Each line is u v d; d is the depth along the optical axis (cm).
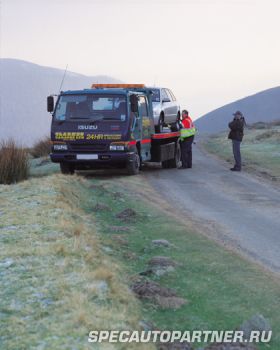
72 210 1071
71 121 1723
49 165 2194
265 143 3017
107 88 1991
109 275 664
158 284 690
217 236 1013
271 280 743
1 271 675
